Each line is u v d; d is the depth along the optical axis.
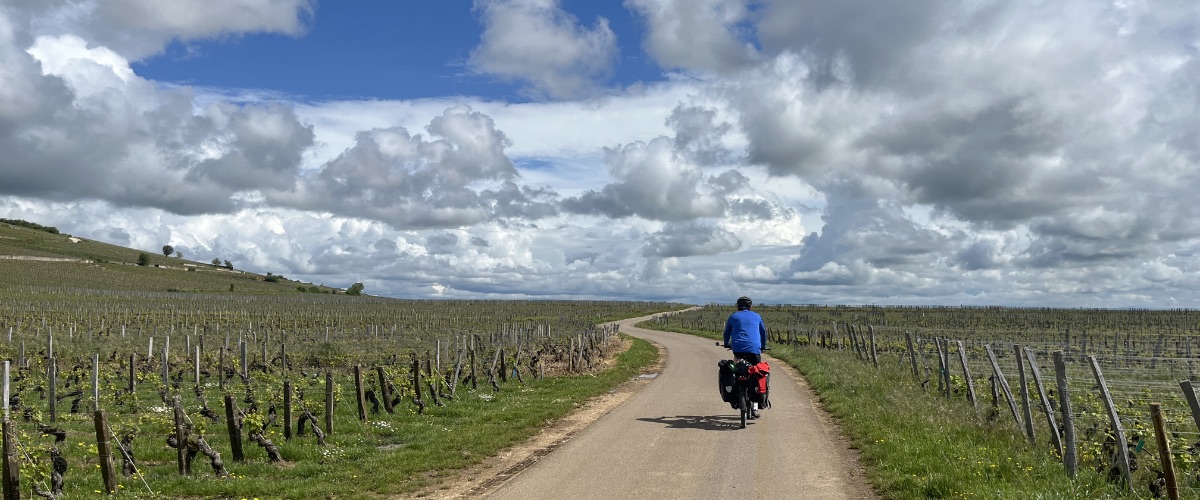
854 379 21.66
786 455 12.03
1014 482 9.59
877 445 12.12
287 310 106.56
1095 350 41.59
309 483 11.24
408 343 51.62
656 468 11.22
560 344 46.22
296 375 30.88
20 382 26.58
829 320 96.06
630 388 23.66
